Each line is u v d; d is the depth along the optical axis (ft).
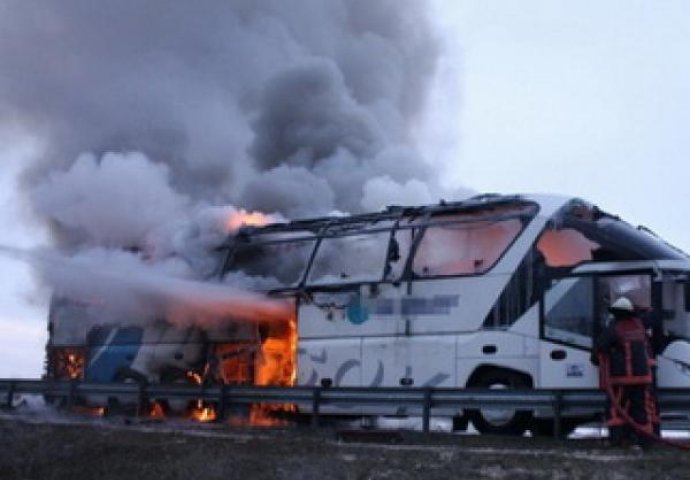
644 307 43.42
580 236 45.44
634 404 38.68
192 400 53.72
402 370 48.83
